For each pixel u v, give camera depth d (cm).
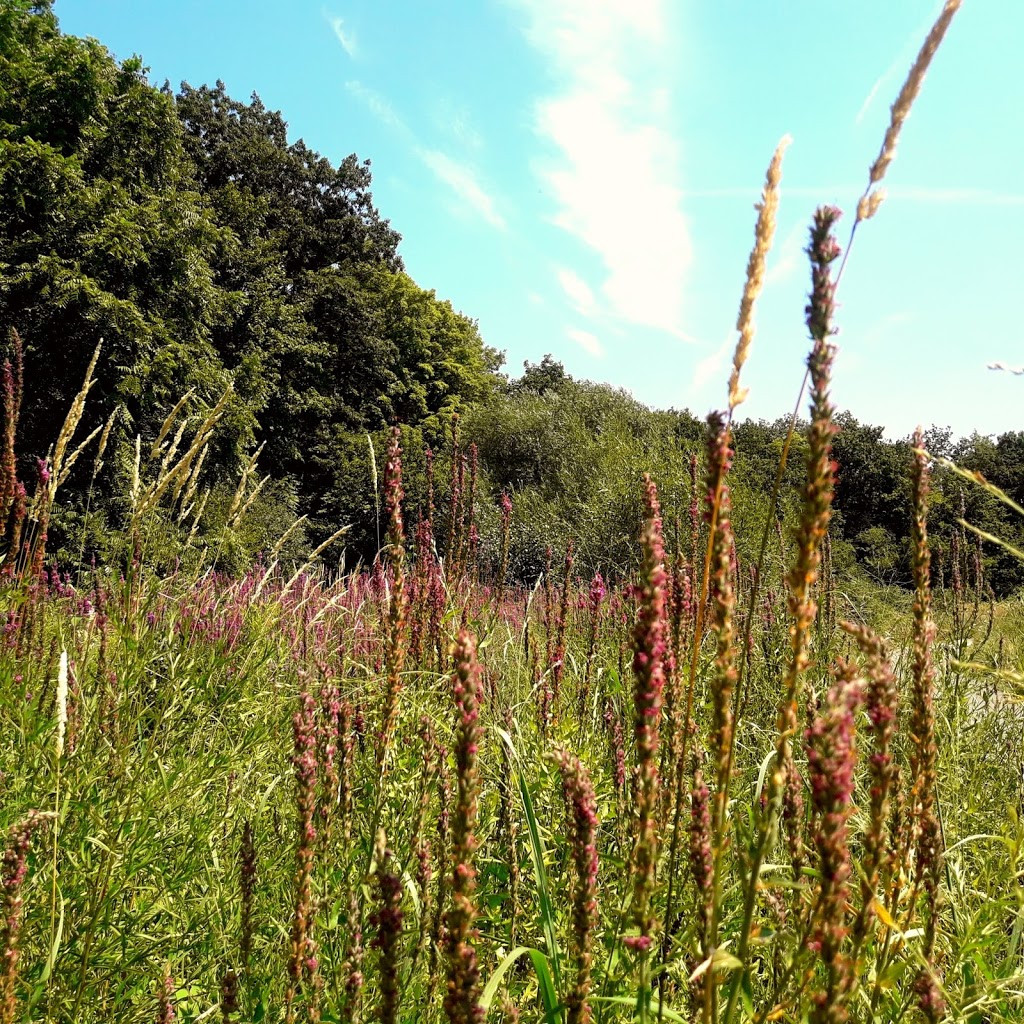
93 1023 217
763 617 439
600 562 1781
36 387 1780
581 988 135
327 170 4091
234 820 303
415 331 4116
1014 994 184
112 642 305
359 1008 158
